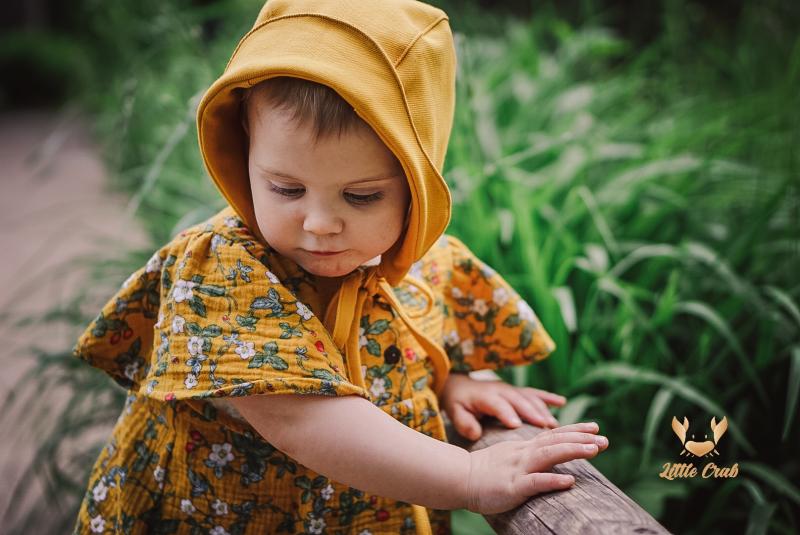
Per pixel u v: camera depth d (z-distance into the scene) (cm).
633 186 184
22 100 902
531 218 171
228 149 88
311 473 91
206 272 86
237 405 83
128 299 95
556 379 155
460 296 109
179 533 94
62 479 160
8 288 312
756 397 156
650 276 170
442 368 100
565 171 189
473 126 188
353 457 80
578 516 75
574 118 230
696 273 171
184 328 83
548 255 168
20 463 194
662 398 135
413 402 95
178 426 91
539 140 214
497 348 110
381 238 83
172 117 250
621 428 155
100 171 493
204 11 275
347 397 82
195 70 254
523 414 103
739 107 216
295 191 81
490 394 105
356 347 90
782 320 150
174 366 82
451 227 174
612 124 234
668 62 268
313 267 84
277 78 78
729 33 313
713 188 188
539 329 109
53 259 342
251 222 90
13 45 918
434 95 84
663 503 144
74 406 163
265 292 83
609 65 304
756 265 171
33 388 225
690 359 157
